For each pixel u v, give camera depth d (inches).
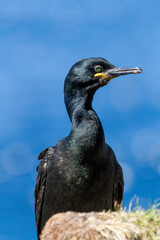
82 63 460.1
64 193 430.0
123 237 268.4
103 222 276.5
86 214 283.4
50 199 442.6
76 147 424.5
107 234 267.9
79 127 433.4
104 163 430.9
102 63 464.4
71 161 425.1
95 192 428.8
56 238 272.2
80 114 442.9
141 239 273.6
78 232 270.1
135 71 464.1
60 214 286.0
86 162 422.3
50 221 284.8
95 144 422.3
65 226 275.4
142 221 278.4
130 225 273.9
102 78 461.7
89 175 422.3
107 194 439.8
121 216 282.7
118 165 480.4
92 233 269.0
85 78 455.5
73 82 457.7
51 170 440.1
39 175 468.4
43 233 283.1
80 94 455.8
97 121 435.8
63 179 428.8
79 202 428.8
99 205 434.3
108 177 438.0
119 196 490.0
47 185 447.2
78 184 424.5
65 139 444.1
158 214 289.3
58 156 435.2
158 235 277.0
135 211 293.0
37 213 476.4
